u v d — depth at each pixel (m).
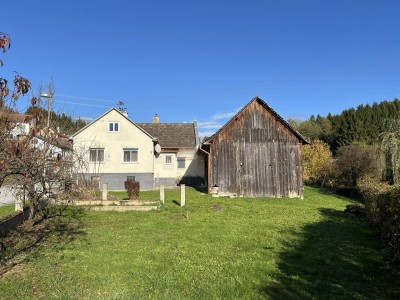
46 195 12.45
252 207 18.23
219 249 9.42
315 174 32.94
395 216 8.28
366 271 7.72
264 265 8.05
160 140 37.59
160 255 8.63
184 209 16.56
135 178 31.14
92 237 10.41
